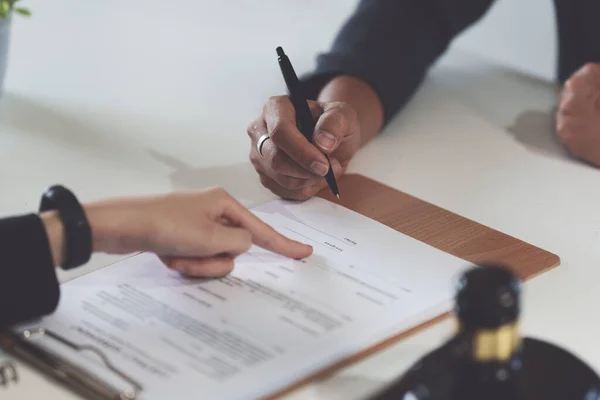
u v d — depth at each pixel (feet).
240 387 2.27
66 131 4.13
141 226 2.68
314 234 3.11
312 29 5.50
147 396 2.23
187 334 2.49
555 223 3.35
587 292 2.86
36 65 4.91
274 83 4.73
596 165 3.85
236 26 5.52
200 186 3.64
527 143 4.07
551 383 1.98
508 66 5.03
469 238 3.15
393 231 3.14
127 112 4.36
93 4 5.91
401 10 4.56
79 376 2.28
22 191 3.55
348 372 2.43
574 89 3.93
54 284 2.52
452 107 4.47
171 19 5.65
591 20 4.75
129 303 2.65
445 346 1.94
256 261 2.90
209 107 4.43
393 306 2.65
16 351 2.39
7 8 4.08
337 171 3.60
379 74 4.19
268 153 3.43
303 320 2.56
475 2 4.83
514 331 1.92
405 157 3.92
